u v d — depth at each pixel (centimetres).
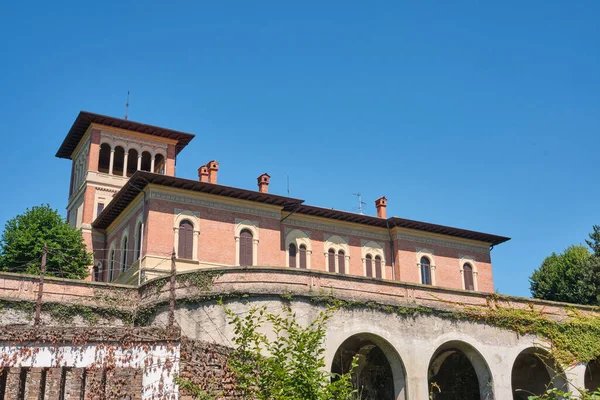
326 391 1598
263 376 1686
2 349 1773
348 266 5084
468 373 3672
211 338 2895
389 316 3169
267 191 4828
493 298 3519
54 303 2997
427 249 5400
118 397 1966
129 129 5494
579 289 5769
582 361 3588
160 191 4222
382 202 5581
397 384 3128
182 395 1967
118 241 4741
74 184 5819
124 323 3108
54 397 2116
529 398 1294
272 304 2969
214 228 4344
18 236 4534
